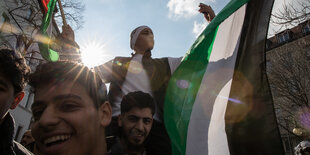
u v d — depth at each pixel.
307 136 12.57
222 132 1.41
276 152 1.13
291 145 19.06
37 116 1.06
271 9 1.40
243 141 1.26
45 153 0.98
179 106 1.63
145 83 2.13
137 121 1.80
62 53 2.55
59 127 0.98
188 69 1.71
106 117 1.17
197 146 1.48
